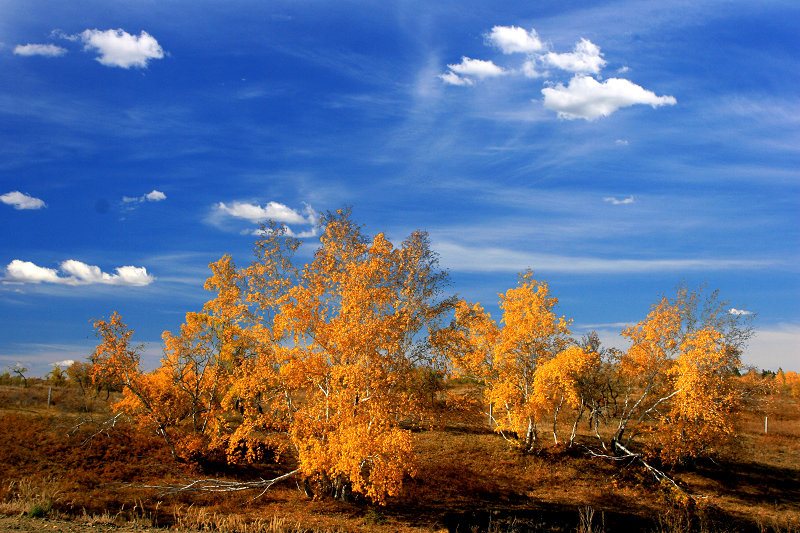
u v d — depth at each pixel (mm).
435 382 23609
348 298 20406
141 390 26516
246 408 22781
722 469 28766
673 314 28703
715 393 26281
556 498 23391
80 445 25688
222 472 24781
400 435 18156
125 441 27250
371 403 19891
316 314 20891
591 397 30984
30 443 25078
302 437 20641
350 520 19281
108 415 30703
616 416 36594
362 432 18297
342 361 20281
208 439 26875
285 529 17328
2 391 40438
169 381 27656
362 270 20438
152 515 18062
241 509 19969
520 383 29984
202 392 28484
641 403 30484
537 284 29828
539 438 33281
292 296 20734
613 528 19828
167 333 27562
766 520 21828
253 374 22016
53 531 13531
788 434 38156
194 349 27625
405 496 22391
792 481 27438
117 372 26031
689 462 28656
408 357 21938
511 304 30062
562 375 27375
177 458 25797
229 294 27344
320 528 17906
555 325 29484
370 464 19641
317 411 21203
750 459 30984
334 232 21891
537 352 29672
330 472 18938
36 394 39500
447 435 32594
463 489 23625
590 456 29125
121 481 22438
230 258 27938
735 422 27250
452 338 22797
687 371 25938
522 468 27125
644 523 20672
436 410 23703
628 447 30578
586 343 35312
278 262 24922
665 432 27047
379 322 20266
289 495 22156
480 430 35000
